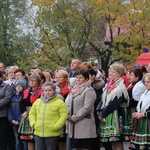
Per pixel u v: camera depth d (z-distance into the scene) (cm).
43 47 3056
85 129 899
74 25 2941
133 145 857
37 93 1001
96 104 948
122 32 2908
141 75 973
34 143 1007
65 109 917
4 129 1075
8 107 1074
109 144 922
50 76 1129
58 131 927
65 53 2995
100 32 3092
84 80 920
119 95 876
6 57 4259
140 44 2800
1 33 4241
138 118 841
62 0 2903
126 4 2802
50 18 2930
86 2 2862
